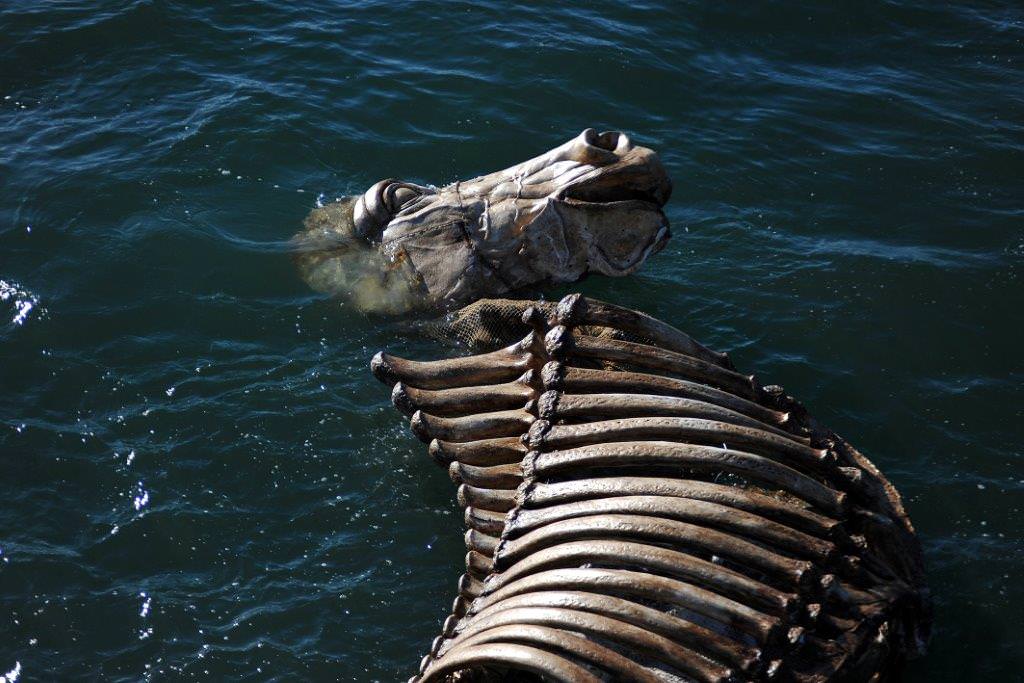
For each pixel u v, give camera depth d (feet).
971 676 25.02
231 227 37.32
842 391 33.14
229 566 26.73
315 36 47.01
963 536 28.50
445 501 28.86
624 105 45.50
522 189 33.86
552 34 48.67
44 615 25.32
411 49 46.98
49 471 28.63
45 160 39.42
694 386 26.96
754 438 25.09
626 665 20.81
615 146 34.19
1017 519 29.01
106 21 46.21
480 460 27.84
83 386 31.22
